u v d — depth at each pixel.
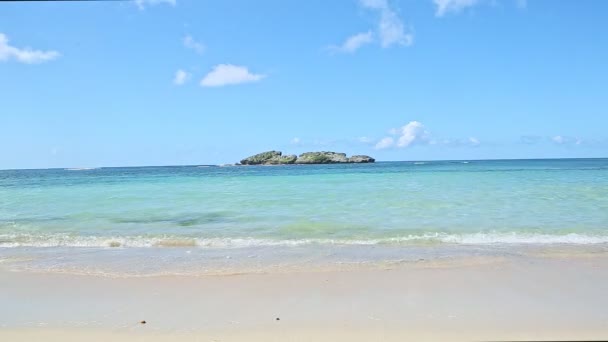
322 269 7.73
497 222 12.52
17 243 10.66
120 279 7.23
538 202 16.27
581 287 6.46
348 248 9.66
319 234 11.25
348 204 16.58
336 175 39.09
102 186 28.89
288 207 16.14
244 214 14.68
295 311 5.54
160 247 10.10
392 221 12.95
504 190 20.69
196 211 15.54
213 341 4.60
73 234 11.62
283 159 118.69
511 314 5.33
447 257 8.59
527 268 7.62
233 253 9.30
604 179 27.62
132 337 4.74
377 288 6.51
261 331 4.88
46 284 6.96
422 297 6.05
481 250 9.27
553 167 59.72
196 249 9.83
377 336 4.68
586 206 15.14
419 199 17.59
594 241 10.05
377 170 52.97
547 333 4.72
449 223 12.50
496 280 6.87
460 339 4.56
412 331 4.80
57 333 4.88
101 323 5.20
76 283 7.00
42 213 15.55
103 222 13.52
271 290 6.48
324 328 4.94
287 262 8.35
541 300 5.87
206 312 5.55
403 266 7.88
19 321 5.29
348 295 6.19
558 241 10.12
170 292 6.45
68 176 51.47
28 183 34.47
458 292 6.26
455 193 19.67
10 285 6.92
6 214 15.38
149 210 15.98
